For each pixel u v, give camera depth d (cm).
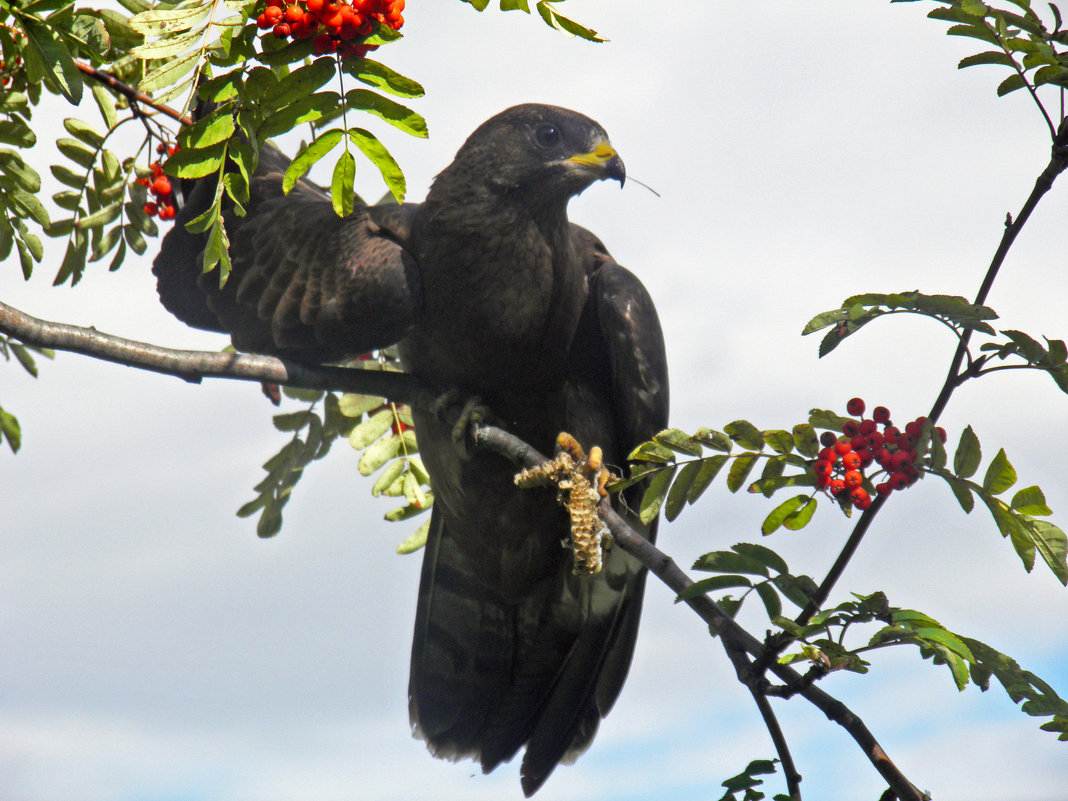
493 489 840
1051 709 488
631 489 816
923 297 477
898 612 473
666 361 825
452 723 909
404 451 895
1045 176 500
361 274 768
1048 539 478
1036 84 523
